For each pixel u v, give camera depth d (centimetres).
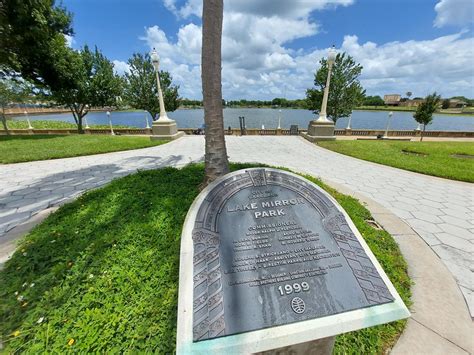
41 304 184
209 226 172
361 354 164
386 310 136
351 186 502
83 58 1456
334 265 157
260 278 146
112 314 174
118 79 1641
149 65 1798
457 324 183
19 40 962
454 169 614
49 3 1058
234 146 998
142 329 166
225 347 117
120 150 838
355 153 816
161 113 1088
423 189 488
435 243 296
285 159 747
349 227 183
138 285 200
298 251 163
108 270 215
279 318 128
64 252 239
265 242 166
